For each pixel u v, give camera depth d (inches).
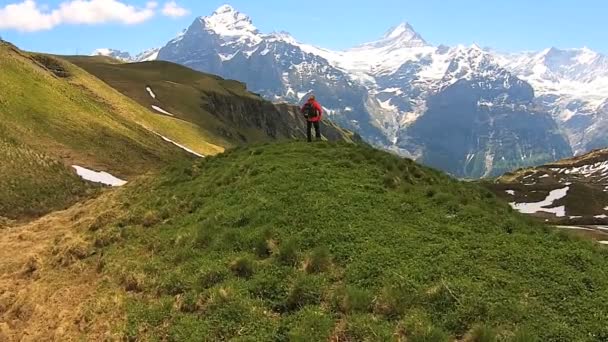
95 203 1417.3
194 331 591.5
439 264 623.5
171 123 5068.9
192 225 879.7
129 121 3937.0
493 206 901.8
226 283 655.8
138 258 844.6
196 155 4079.7
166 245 842.8
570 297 552.7
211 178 1114.7
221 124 6924.2
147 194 1214.3
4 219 1695.4
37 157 2265.0
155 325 636.7
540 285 577.3
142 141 3491.6
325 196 841.5
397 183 922.1
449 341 501.0
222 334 579.8
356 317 547.5
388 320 545.6
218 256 737.6
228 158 1259.8
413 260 636.7
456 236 706.8
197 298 650.2
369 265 634.2
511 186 6092.5
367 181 917.2
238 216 831.1
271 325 572.4
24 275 965.8
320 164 1016.2
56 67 4468.5
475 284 571.8
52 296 817.5
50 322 743.1
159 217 1005.2
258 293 631.2
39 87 3228.3
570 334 491.8
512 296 553.9
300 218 776.3
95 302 740.0
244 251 731.4
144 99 6550.2
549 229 806.5
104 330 667.4
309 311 573.9
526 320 516.7
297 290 607.8
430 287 575.8
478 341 493.0
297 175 949.2
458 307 539.5
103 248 954.1
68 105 3260.3
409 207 806.5
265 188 914.1
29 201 1907.0
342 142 1195.3
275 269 666.8
